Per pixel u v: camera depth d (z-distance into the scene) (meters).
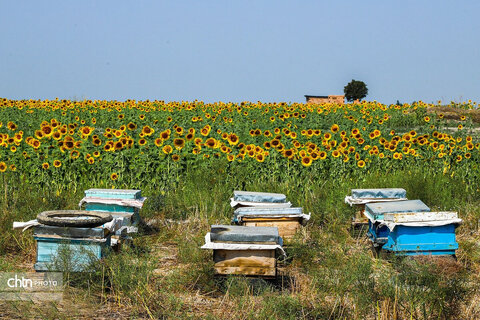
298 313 6.39
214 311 6.49
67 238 7.04
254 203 9.35
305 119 25.19
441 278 6.92
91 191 9.39
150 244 9.02
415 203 8.80
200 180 12.12
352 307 6.56
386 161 14.84
